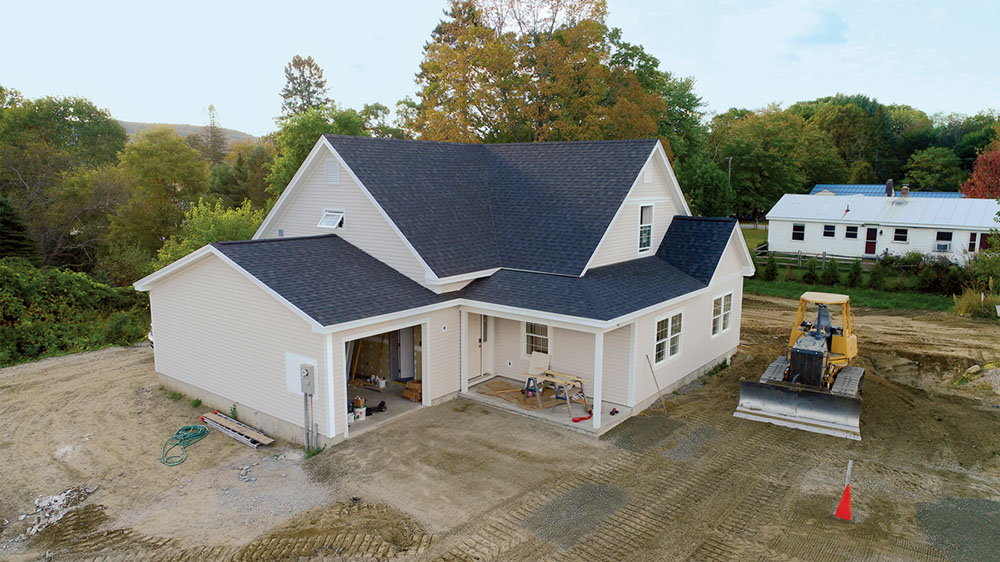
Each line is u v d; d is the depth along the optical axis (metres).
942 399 16.55
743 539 9.77
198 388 16.39
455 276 15.38
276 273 14.15
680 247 19.16
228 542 9.84
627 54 40.94
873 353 20.77
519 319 14.68
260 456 13.15
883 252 35.38
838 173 67.12
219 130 111.19
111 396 17.34
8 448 13.91
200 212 32.00
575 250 15.96
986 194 44.78
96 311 26.64
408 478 11.74
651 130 34.38
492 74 34.12
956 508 10.77
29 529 10.54
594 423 13.83
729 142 58.22
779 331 24.22
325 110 42.88
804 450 13.20
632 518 10.37
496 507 10.66
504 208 18.59
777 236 38.94
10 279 24.22
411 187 17.48
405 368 16.83
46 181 39.62
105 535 10.21
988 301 25.45
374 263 16.33
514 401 15.54
